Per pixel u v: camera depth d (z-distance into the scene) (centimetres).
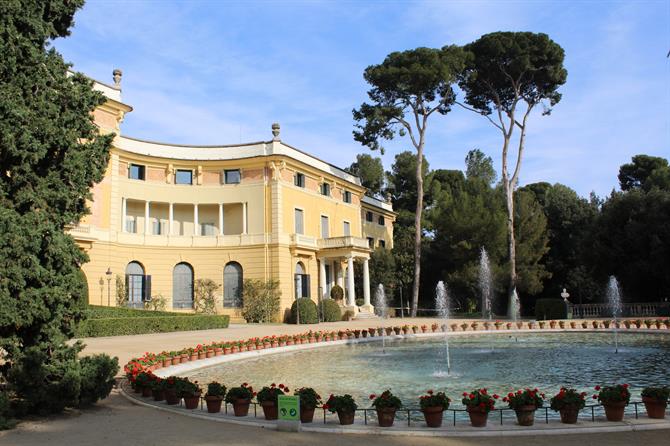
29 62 1065
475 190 5631
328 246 4478
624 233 4159
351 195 5378
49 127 1059
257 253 4106
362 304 4919
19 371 983
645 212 4066
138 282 3909
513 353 2070
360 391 1308
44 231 1034
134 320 2812
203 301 3984
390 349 2338
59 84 1118
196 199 4184
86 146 1167
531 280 4525
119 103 3762
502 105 4581
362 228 5756
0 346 990
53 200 1077
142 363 1531
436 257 5281
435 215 5362
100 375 1100
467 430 837
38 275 998
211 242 4178
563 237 5050
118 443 791
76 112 1146
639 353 1948
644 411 1001
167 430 877
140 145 4075
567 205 5138
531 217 4734
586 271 4625
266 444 780
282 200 4166
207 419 967
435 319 4275
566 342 2448
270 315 3891
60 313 1058
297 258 4256
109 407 1088
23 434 856
